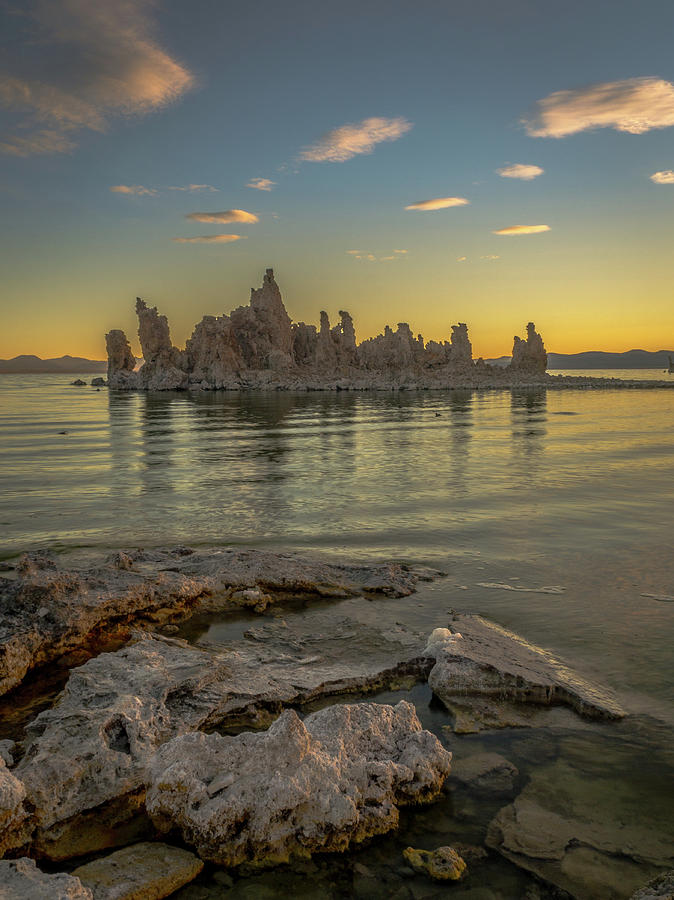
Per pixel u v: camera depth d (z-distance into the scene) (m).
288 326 123.69
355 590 11.45
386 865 5.21
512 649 8.70
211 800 5.37
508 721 7.27
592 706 7.37
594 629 9.70
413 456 29.28
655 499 19.25
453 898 4.86
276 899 4.86
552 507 18.20
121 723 6.66
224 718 7.31
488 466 26.06
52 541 14.78
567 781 6.20
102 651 9.03
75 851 5.35
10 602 9.03
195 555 12.91
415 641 9.22
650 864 5.15
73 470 25.48
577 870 5.10
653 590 11.35
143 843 5.40
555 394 90.25
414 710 6.94
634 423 46.16
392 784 5.89
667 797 5.96
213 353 113.00
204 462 27.62
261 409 64.75
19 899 4.35
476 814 5.78
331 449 32.03
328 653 8.88
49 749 6.11
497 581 11.91
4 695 7.84
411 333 128.00
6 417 55.19
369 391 105.69
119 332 132.88
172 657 8.35
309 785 5.56
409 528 15.84
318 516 17.20
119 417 54.97
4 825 5.16
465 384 110.38
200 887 4.99
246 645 9.18
